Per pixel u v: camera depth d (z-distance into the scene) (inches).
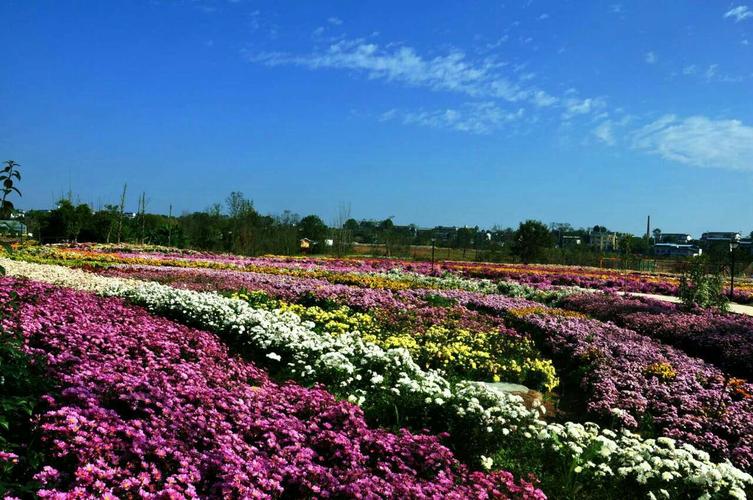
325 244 2126.0
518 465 253.0
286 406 264.8
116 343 313.9
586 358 460.4
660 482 239.9
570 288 1070.4
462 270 1328.7
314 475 195.5
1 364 199.9
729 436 316.8
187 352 352.2
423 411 283.4
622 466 247.8
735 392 402.3
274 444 215.9
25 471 166.9
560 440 268.8
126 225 1982.0
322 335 438.9
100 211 1926.7
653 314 715.4
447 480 211.6
